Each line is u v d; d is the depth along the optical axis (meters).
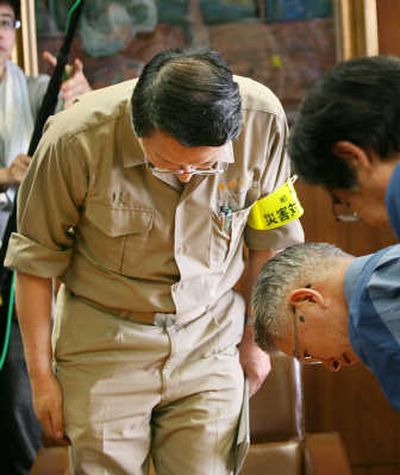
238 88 1.86
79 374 2.21
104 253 2.15
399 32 3.35
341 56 3.34
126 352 2.20
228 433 2.28
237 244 2.27
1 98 3.05
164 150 1.86
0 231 2.91
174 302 2.17
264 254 2.34
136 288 2.15
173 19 3.38
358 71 1.54
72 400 2.21
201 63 1.83
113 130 2.04
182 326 2.21
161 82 1.81
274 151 2.17
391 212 1.50
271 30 3.37
